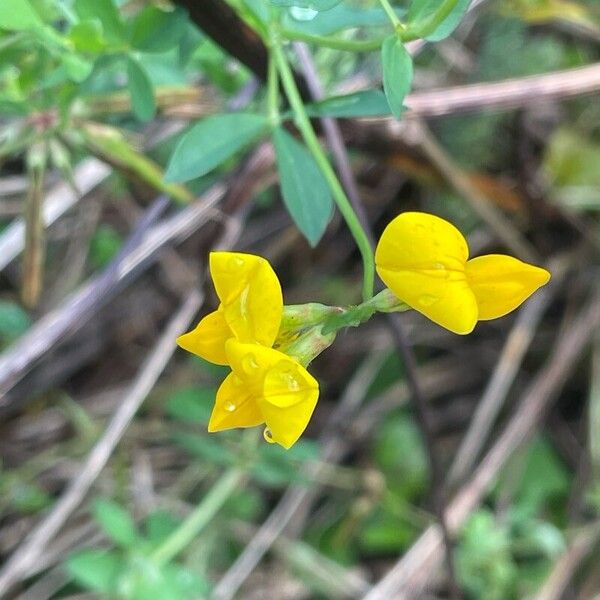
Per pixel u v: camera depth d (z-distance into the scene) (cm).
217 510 21
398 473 22
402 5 18
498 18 22
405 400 23
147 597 18
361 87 19
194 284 22
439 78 23
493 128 22
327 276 24
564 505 22
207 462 22
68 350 23
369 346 23
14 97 16
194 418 20
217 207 19
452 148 22
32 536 19
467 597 20
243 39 15
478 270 12
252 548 20
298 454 19
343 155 17
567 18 21
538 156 23
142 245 19
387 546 21
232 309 12
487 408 22
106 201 23
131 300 24
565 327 23
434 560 20
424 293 12
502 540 20
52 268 23
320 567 21
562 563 21
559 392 22
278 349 12
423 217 12
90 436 22
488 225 22
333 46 14
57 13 16
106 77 17
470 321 11
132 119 19
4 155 17
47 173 21
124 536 18
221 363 12
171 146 21
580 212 23
